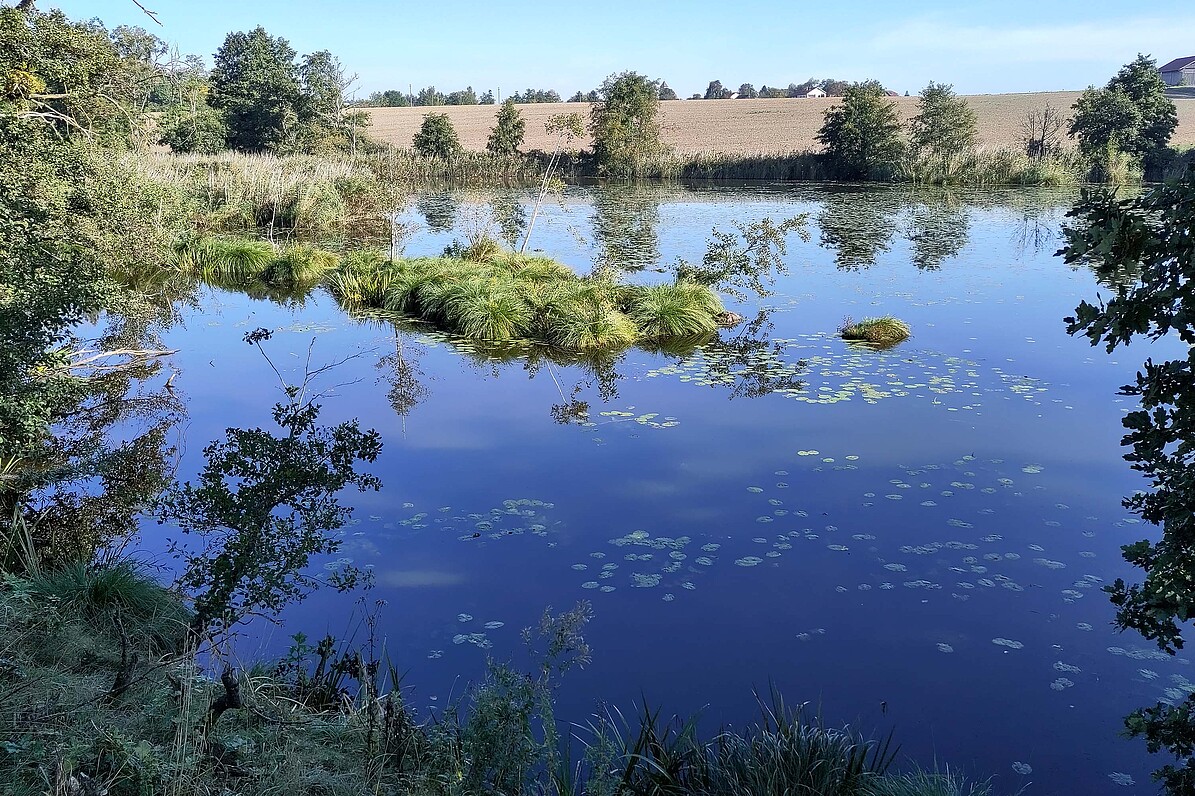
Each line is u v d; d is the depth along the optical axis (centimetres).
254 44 4306
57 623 430
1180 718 231
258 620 539
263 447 399
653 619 545
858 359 1184
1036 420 913
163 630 485
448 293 1493
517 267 1739
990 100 7038
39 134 1286
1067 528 661
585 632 530
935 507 701
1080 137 4178
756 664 496
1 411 685
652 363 1204
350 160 3491
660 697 467
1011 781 401
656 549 637
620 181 4366
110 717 339
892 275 1867
